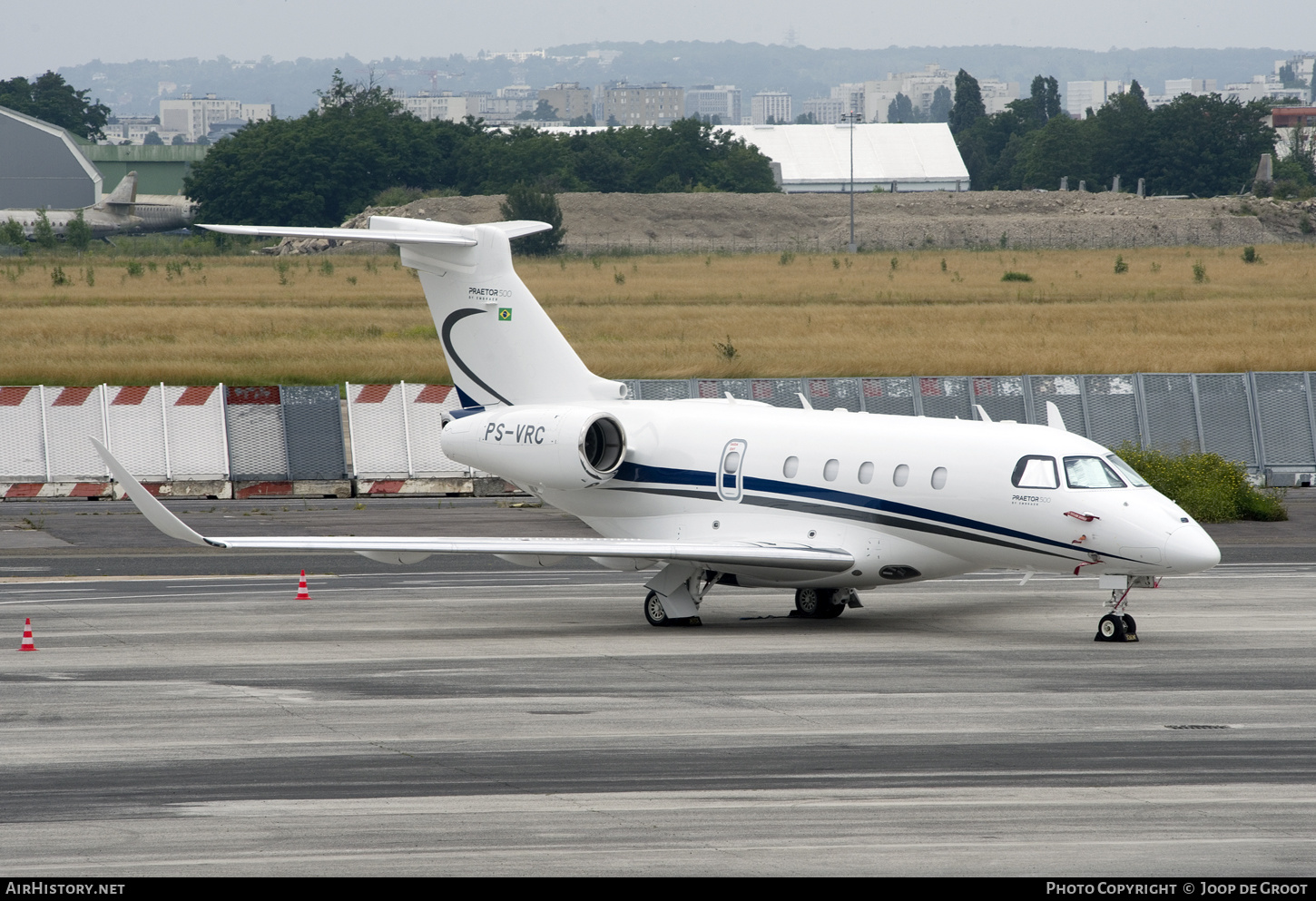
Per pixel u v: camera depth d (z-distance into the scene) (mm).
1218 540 131500
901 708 67000
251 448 156125
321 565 119125
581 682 73000
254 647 83375
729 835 48188
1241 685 72312
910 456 89250
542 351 104625
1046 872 44719
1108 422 166250
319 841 47531
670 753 58625
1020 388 168125
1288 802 51906
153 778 55062
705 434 97312
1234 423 165750
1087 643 84625
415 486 155875
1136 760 57594
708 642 85125
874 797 52531
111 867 45031
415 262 107250
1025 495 85250
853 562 89688
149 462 154375
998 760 57562
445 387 161125
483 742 60500
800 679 73812
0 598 101000
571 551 85688
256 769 56281
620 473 100062
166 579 110688
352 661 79125
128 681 73250
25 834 48281
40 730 62719
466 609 98625
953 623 92625
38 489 152125
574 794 52844
